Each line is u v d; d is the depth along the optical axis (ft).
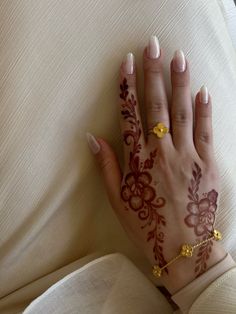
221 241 1.00
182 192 0.93
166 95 0.93
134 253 1.06
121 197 0.95
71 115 0.90
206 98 0.93
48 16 0.87
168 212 0.93
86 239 1.02
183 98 0.92
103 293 0.97
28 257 0.96
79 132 0.92
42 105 0.88
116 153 0.97
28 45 0.86
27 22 0.86
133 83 0.91
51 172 0.91
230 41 1.05
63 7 0.87
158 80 0.91
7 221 0.91
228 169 0.99
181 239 0.93
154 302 1.03
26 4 0.86
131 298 1.00
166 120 0.93
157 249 0.94
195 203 0.93
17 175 0.89
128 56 0.89
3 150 0.88
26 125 0.88
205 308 0.91
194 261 0.93
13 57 0.86
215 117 0.98
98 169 0.96
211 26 0.96
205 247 0.93
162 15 0.91
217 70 0.98
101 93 0.91
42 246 0.97
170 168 0.93
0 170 0.88
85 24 0.89
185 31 0.93
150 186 0.93
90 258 1.01
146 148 0.93
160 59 0.90
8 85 0.87
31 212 0.92
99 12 0.89
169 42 0.92
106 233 1.04
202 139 0.94
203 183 0.94
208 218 0.94
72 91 0.89
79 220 0.98
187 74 0.91
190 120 0.93
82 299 0.95
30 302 0.95
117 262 0.97
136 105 0.92
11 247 0.94
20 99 0.87
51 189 0.92
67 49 0.88
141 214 0.94
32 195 0.91
